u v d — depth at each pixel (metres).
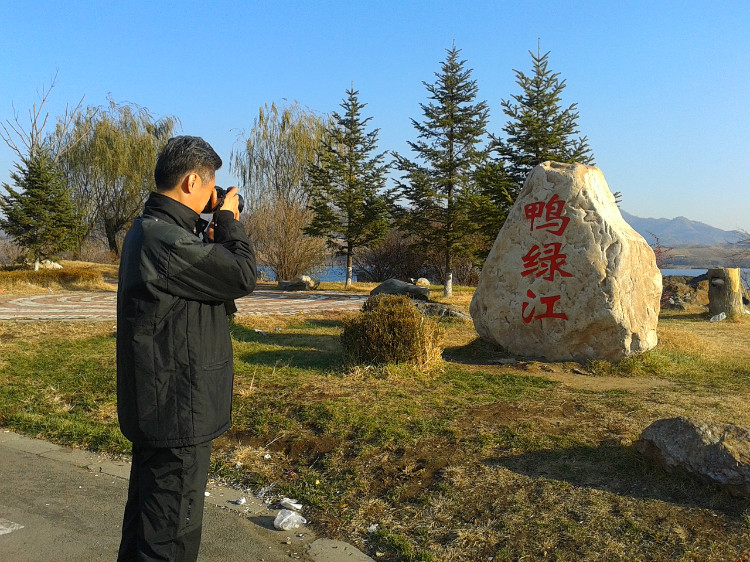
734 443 3.81
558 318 8.10
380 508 3.85
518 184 20.08
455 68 21.55
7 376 7.25
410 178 22.17
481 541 3.37
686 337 9.85
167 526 2.33
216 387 2.41
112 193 35.03
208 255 2.34
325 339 10.32
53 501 4.02
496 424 5.21
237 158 35.25
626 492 3.87
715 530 3.37
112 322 11.31
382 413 5.50
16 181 27.11
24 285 21.41
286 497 4.08
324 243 33.00
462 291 25.39
